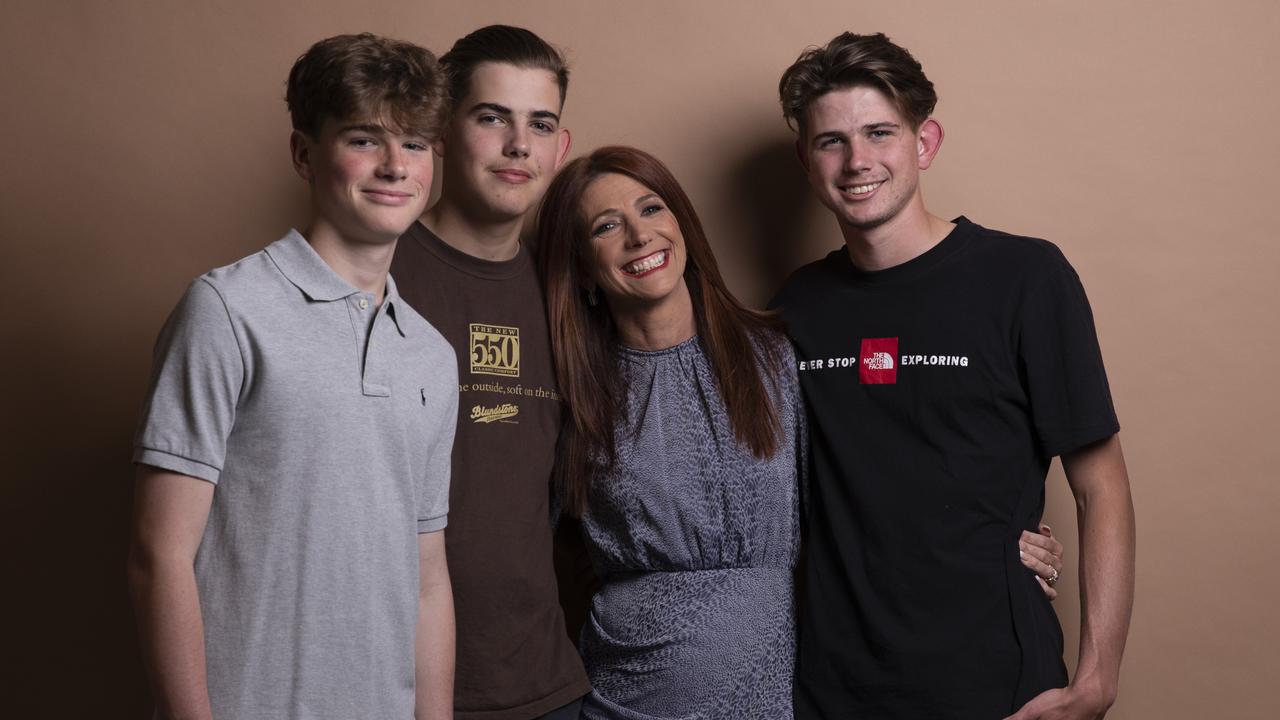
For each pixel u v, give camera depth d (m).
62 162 2.45
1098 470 2.00
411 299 1.99
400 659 1.63
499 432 2.00
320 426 1.53
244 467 1.51
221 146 2.45
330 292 1.59
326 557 1.53
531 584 1.98
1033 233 2.47
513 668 1.93
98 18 2.45
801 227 2.47
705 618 2.00
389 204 1.58
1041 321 1.97
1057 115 2.46
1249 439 2.46
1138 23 2.45
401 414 1.63
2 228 2.45
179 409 1.47
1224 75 2.44
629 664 2.03
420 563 1.75
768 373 2.12
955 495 1.97
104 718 2.45
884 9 2.47
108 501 2.45
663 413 2.11
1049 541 2.04
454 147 2.01
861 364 2.07
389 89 1.55
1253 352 2.45
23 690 2.46
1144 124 2.45
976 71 2.46
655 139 2.49
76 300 2.45
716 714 1.98
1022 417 2.00
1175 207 2.45
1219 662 2.47
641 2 2.48
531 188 2.01
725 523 2.05
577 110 2.49
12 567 2.45
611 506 2.08
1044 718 1.91
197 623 1.46
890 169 2.05
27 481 2.45
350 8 2.45
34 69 2.45
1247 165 2.44
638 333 2.15
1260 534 2.46
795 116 2.16
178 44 2.45
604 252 2.08
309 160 1.63
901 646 1.93
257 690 1.49
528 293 2.13
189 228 2.45
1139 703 2.48
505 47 1.99
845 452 2.05
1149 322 2.47
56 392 2.45
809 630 2.04
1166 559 2.47
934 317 2.03
